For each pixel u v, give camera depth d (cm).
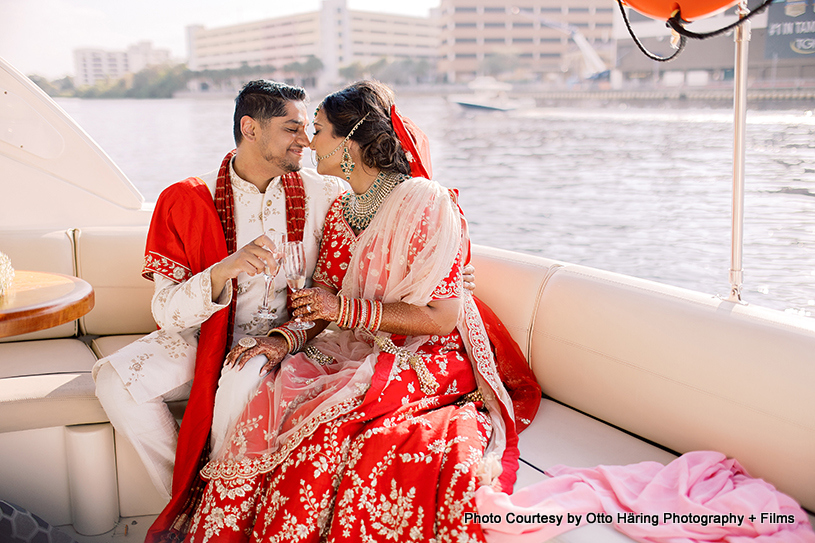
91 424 191
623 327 183
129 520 198
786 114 1395
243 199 200
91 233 270
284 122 191
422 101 6719
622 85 4131
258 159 196
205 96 6881
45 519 194
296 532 152
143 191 1543
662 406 173
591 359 191
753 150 848
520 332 211
